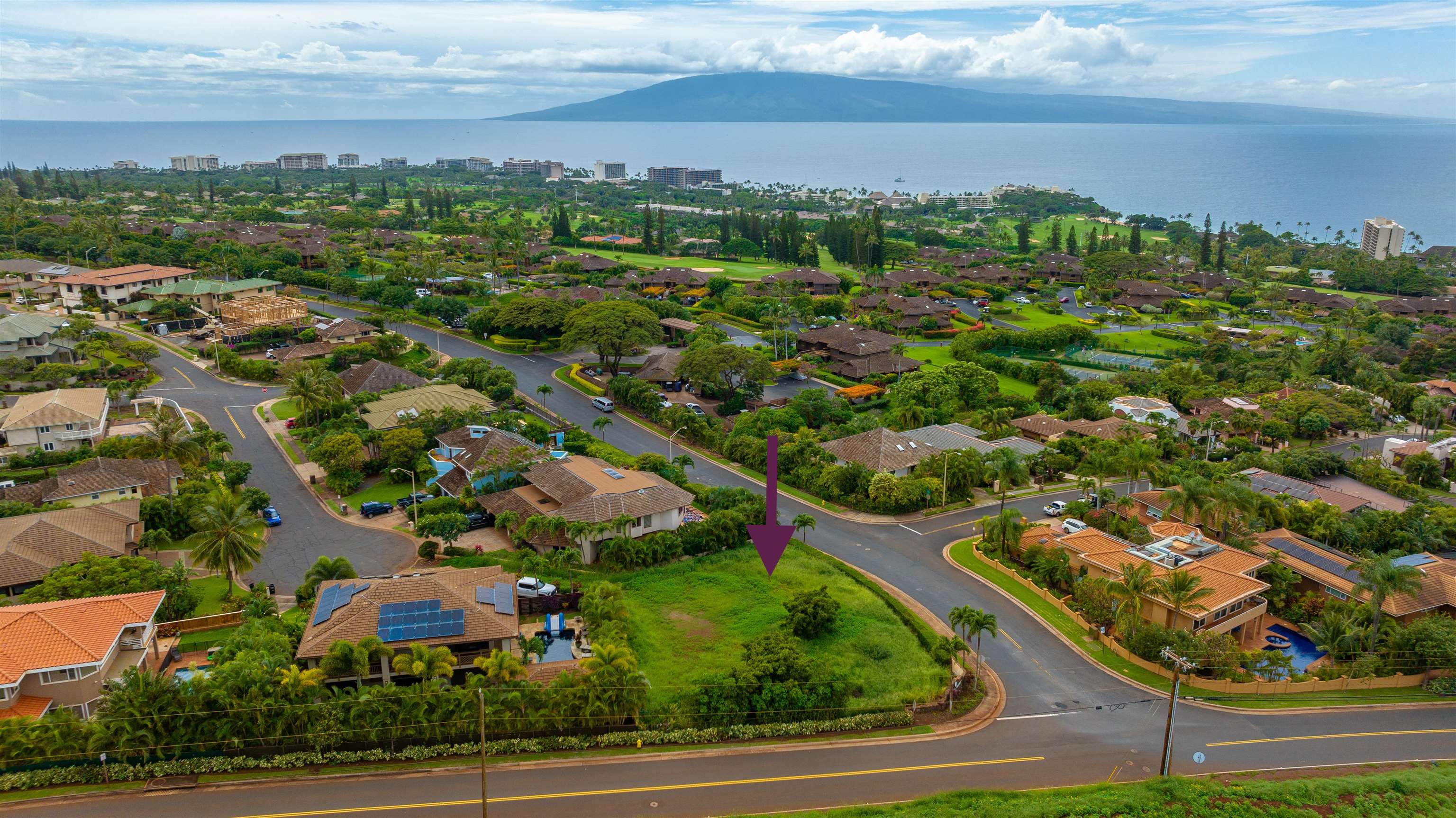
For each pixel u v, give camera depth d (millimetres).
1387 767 58312
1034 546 84938
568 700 57875
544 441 115562
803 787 54156
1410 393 149375
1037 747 59281
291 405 129000
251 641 59719
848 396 145000
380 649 59625
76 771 52188
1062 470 114312
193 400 129750
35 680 55719
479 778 54094
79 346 140000
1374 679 68688
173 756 54062
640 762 56219
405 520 92375
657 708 60531
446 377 137250
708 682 61406
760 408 132375
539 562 80688
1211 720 63125
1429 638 69875
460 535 83812
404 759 55344
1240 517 90750
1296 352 172000
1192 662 66375
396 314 175875
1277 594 80312
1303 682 67562
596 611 68312
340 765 54781
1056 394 147250
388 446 103938
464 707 56250
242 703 54250
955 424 125500
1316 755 59500
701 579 80875
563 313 167500
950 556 88688
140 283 182250
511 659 58812
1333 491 105562
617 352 149250
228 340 155500
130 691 53844
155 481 91562
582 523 81500
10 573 69812
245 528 73312
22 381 128375
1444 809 53250
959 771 56344
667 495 89188
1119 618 72000
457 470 100250
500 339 171500
